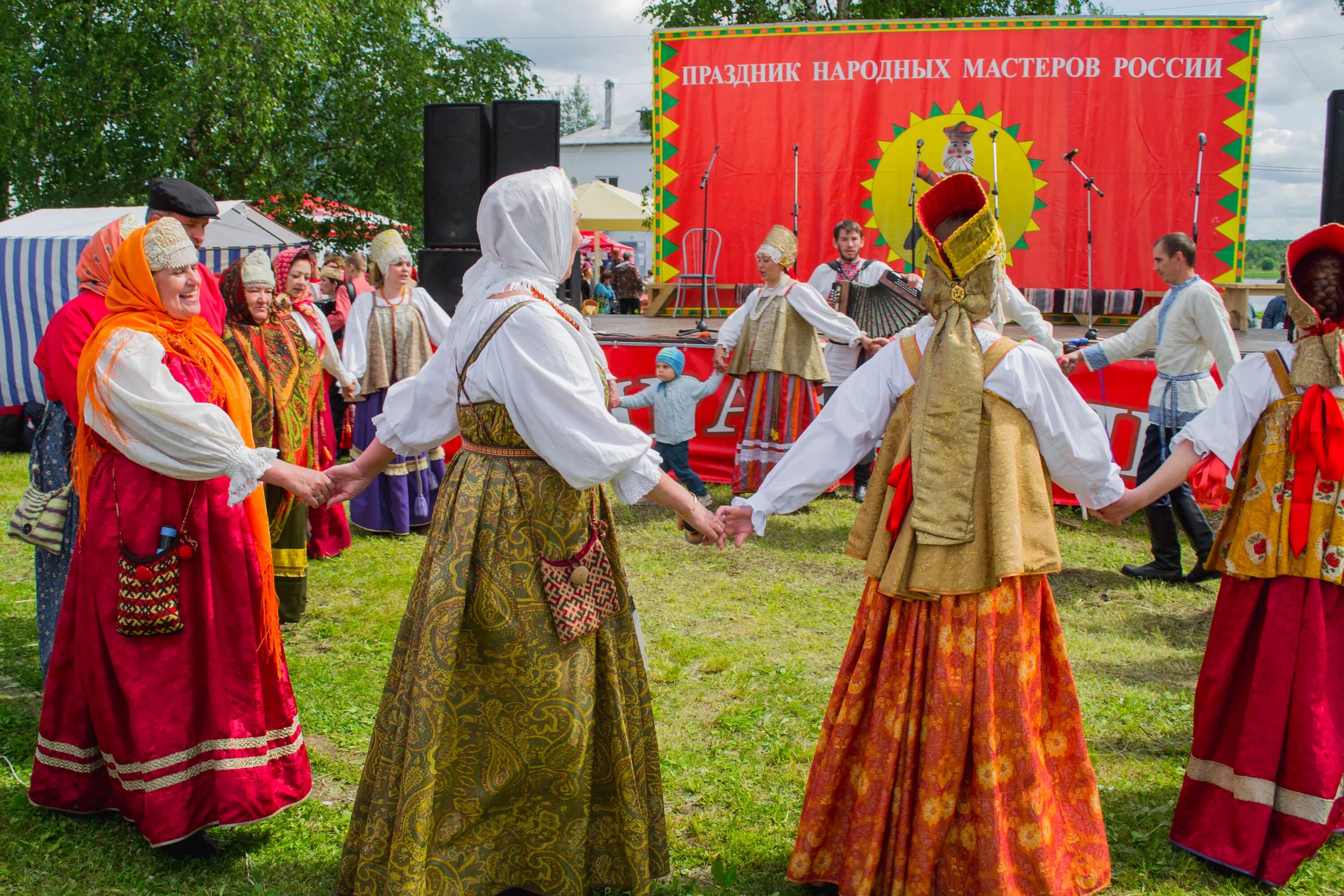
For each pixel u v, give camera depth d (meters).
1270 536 2.43
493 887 2.24
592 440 2.07
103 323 2.45
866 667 2.22
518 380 2.08
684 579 5.08
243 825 2.74
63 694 2.60
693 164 8.91
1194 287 4.82
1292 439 2.41
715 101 8.79
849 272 6.89
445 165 6.86
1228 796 2.53
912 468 2.14
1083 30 8.28
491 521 2.15
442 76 16.66
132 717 2.41
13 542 5.57
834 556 5.49
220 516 2.50
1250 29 8.14
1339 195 5.83
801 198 8.80
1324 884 2.47
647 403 6.30
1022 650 2.13
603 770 2.33
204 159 14.34
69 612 2.56
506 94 17.08
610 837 2.34
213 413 2.38
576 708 2.18
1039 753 2.17
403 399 2.39
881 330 6.82
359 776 3.05
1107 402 6.29
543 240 2.21
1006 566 2.04
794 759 3.14
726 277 9.04
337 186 15.83
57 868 2.53
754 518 2.26
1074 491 2.30
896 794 2.18
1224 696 2.54
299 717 3.44
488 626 2.15
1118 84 8.31
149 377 2.36
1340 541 2.36
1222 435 2.45
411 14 16.31
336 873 2.53
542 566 2.15
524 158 6.84
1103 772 3.06
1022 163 8.48
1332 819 2.52
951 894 2.16
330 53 14.91
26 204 14.05
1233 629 2.52
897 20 8.45
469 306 2.23
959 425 2.11
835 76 8.60
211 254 9.62
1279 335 8.27
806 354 6.32
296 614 4.36
